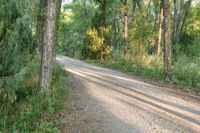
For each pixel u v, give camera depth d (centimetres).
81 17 6066
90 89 1413
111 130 862
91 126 889
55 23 1228
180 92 1472
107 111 1044
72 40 7269
